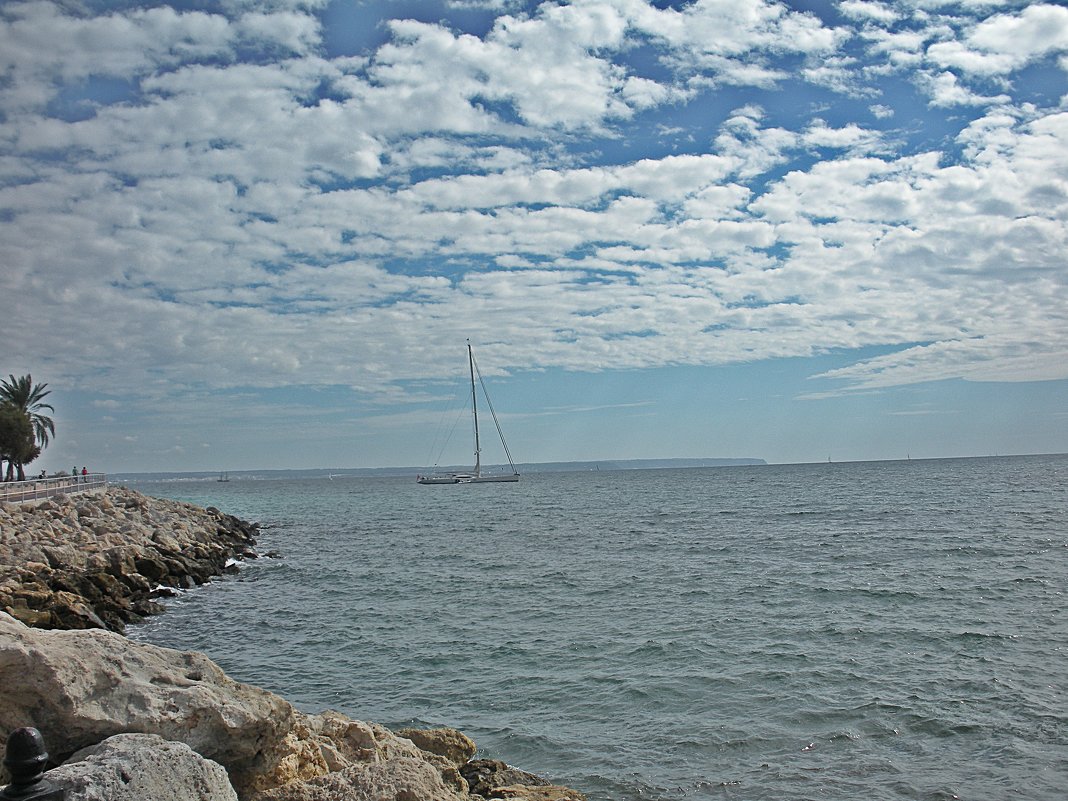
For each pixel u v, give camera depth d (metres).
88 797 5.61
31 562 29.67
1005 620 23.47
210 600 33.19
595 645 22.45
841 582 31.19
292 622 27.94
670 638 22.86
